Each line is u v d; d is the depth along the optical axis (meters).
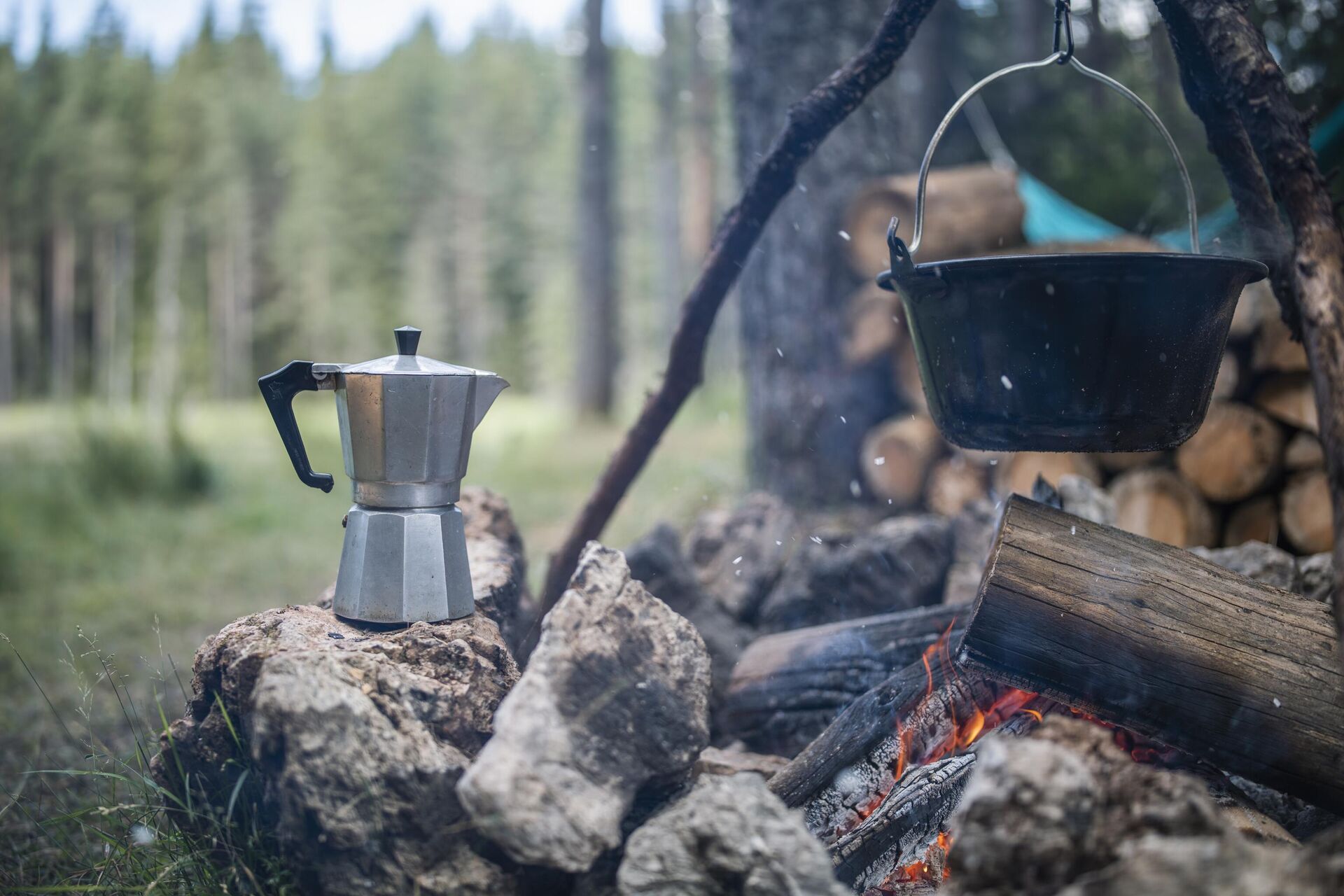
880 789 1.89
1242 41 1.73
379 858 1.50
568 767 1.49
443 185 42.84
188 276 40.88
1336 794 1.66
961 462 4.57
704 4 18.48
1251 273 1.66
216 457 10.34
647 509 6.45
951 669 1.99
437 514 1.89
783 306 5.17
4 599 4.96
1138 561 1.81
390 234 41.78
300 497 8.27
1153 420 1.63
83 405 9.79
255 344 41.28
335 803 1.48
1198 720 1.71
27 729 3.04
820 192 5.10
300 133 43.56
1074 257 1.51
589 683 1.56
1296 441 3.62
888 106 5.19
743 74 5.23
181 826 1.78
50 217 40.03
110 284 40.06
